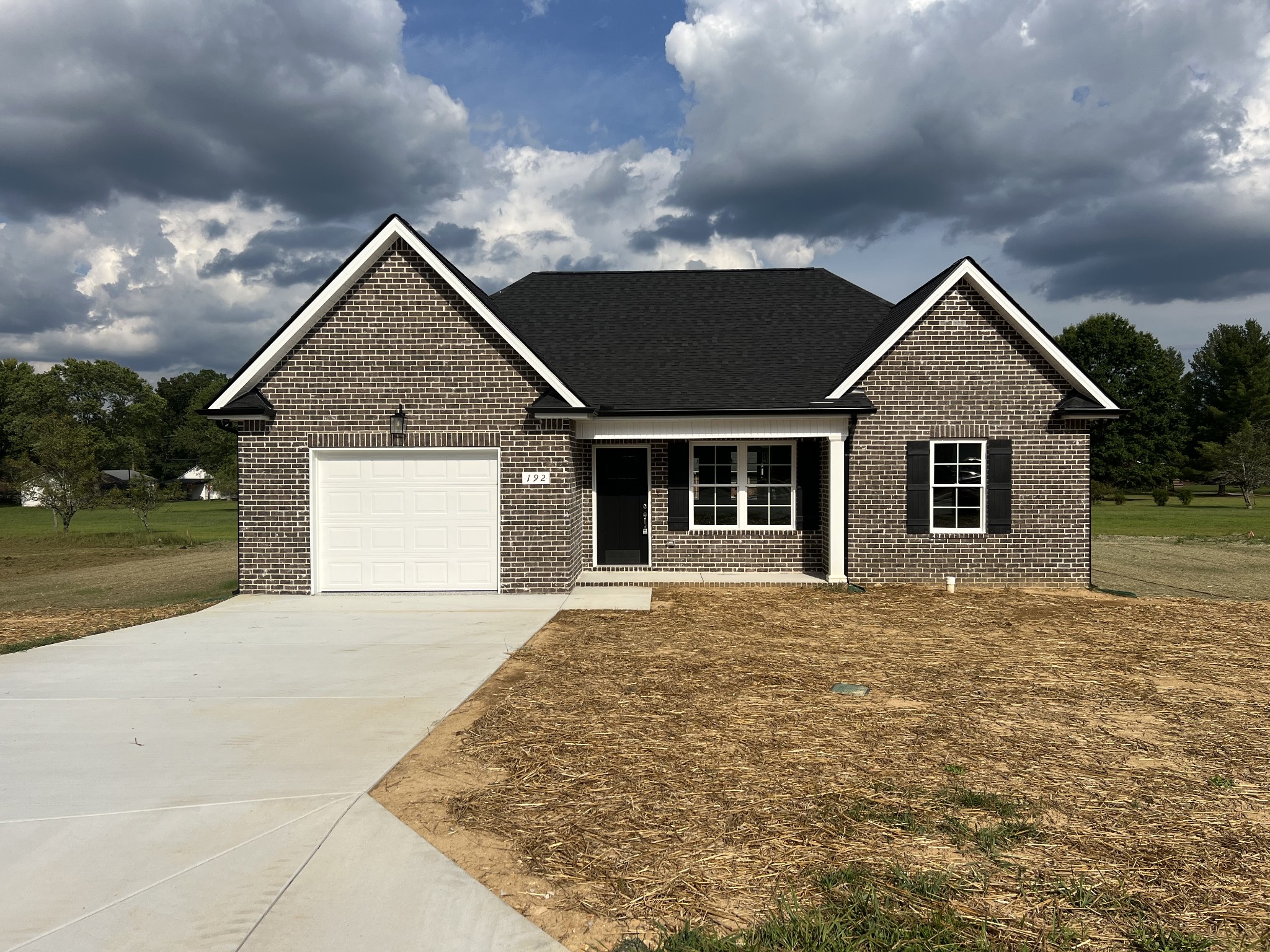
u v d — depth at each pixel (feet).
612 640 31.86
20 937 11.33
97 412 313.32
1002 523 46.47
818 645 30.86
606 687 24.67
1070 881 12.76
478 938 11.25
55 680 25.72
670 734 20.18
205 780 17.17
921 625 35.09
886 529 46.80
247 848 14.06
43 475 108.68
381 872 13.17
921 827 14.70
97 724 21.13
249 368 42.19
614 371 50.26
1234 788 16.70
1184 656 28.99
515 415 42.98
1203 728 20.70
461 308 42.91
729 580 47.11
